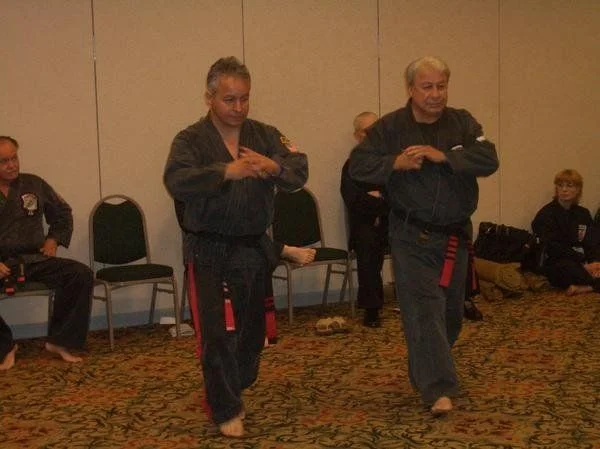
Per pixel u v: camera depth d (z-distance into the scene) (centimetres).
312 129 564
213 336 271
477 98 624
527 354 397
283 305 560
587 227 585
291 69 554
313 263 491
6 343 410
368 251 476
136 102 512
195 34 525
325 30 563
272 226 521
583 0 659
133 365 404
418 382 295
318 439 279
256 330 286
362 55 577
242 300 279
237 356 290
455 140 295
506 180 643
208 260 272
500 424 290
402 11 588
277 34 549
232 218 268
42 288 430
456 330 316
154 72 516
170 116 522
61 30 491
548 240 584
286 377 367
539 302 540
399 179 294
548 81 651
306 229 535
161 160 521
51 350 421
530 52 642
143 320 523
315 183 566
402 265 296
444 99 287
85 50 498
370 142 299
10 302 490
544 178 657
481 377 356
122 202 504
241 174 251
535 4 640
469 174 285
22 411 325
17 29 481
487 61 625
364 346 429
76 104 498
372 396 332
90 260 482
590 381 346
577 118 665
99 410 324
